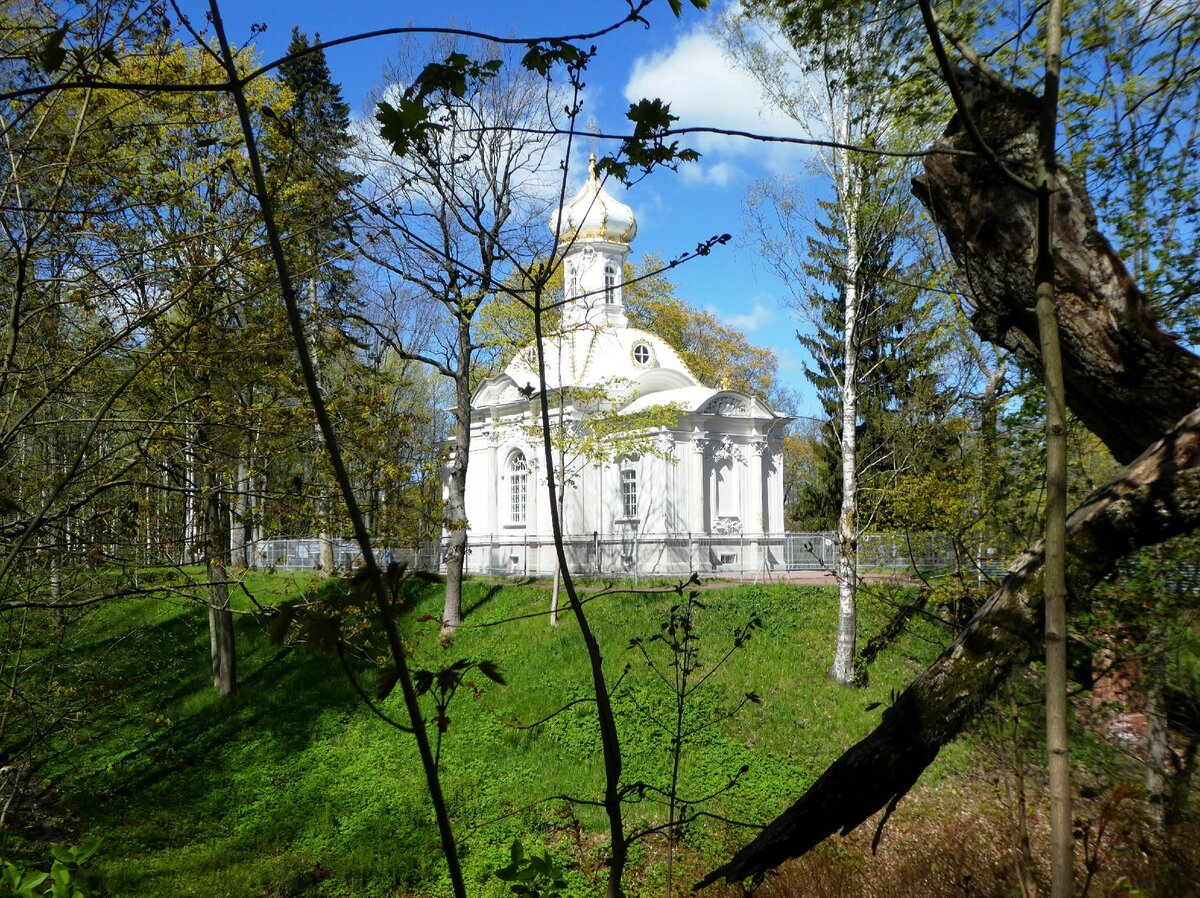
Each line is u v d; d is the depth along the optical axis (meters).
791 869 10.41
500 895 12.67
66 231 9.26
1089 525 3.52
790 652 20.45
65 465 11.20
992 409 9.34
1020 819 4.71
